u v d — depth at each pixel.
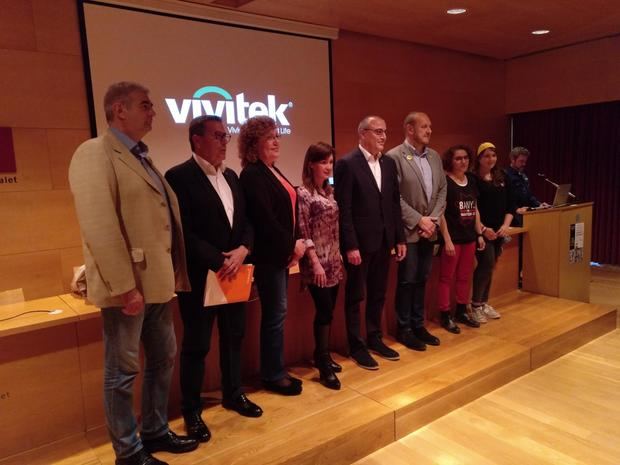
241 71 3.92
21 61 2.81
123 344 1.78
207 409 2.41
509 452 2.25
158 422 2.03
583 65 5.62
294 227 2.44
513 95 6.29
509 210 3.83
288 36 4.18
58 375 2.22
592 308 3.89
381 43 4.88
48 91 2.92
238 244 2.19
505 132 6.43
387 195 2.83
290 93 4.24
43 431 2.20
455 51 5.61
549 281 4.24
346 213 2.70
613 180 5.75
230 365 2.32
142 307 1.74
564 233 4.15
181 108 3.61
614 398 2.74
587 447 2.27
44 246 2.89
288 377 2.59
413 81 5.19
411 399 2.46
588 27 4.85
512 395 2.81
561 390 2.85
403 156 3.03
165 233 1.83
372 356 3.00
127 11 3.28
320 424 2.24
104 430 2.31
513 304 4.05
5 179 2.76
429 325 3.57
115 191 1.71
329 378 2.60
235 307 2.25
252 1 3.64
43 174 2.89
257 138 2.31
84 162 1.67
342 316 3.15
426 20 4.30
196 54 3.66
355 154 2.79
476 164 3.66
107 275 1.63
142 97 1.76
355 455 2.22
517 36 5.06
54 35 2.94
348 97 4.66
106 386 1.82
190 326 2.13
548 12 4.21
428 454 2.26
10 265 2.79
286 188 2.40
